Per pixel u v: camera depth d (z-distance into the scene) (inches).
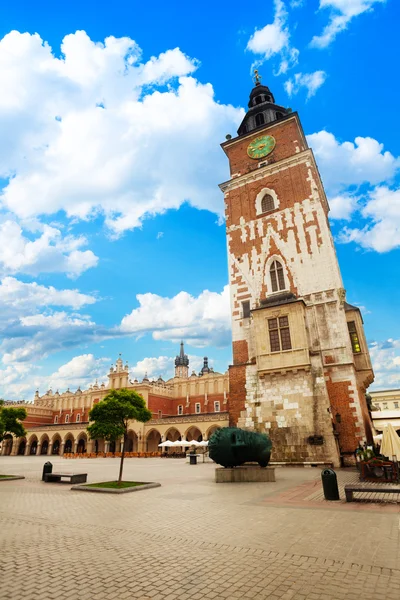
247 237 1336.1
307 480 689.6
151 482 706.8
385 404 3346.5
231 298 1288.1
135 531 348.2
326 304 1117.7
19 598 210.2
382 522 358.9
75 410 3462.1
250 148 1492.4
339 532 326.3
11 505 496.7
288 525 355.3
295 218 1267.2
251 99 1726.1
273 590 216.1
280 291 1209.4
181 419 2372.0
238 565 254.8
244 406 1101.7
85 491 634.2
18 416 1106.7
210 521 380.2
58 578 237.9
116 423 740.7
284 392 1046.4
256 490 585.9
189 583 227.6
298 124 1434.5
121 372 3090.6
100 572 247.1
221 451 748.6
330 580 227.6
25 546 306.0
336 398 1022.4
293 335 1064.2
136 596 211.6
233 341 1223.5
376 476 642.8
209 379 3034.0
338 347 1061.1
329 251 1177.4
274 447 1008.2
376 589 215.0
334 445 940.6
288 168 1343.5
